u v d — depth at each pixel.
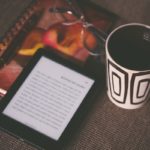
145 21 0.77
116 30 0.63
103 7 0.78
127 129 0.68
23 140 0.64
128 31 0.63
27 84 0.67
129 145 0.67
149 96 0.68
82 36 0.74
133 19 0.77
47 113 0.65
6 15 0.80
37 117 0.65
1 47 0.73
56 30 0.75
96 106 0.69
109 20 0.76
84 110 0.65
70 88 0.67
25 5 0.81
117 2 0.79
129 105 0.67
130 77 0.60
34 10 0.77
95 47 0.73
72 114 0.65
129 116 0.68
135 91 0.63
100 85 0.68
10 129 0.64
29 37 0.74
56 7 0.76
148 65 0.60
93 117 0.68
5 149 0.67
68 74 0.67
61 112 0.65
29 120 0.65
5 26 0.79
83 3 0.78
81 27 0.75
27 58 0.72
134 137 0.67
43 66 0.68
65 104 0.66
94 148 0.66
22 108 0.65
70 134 0.64
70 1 0.77
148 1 0.79
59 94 0.66
